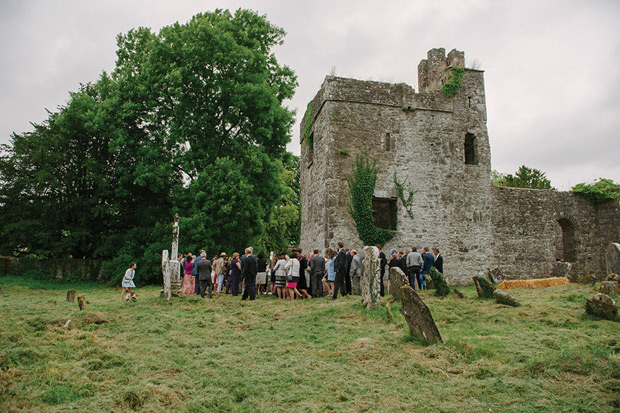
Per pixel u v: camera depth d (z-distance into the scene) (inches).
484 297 465.7
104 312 429.7
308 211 927.0
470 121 865.5
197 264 589.9
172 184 1011.9
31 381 226.4
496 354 257.3
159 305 499.5
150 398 208.4
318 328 357.1
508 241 850.1
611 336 281.9
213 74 944.9
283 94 1076.5
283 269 581.6
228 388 226.4
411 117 839.1
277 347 302.2
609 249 577.6
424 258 641.0
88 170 1017.5
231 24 980.6
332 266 579.8
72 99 1072.2
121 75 1005.8
